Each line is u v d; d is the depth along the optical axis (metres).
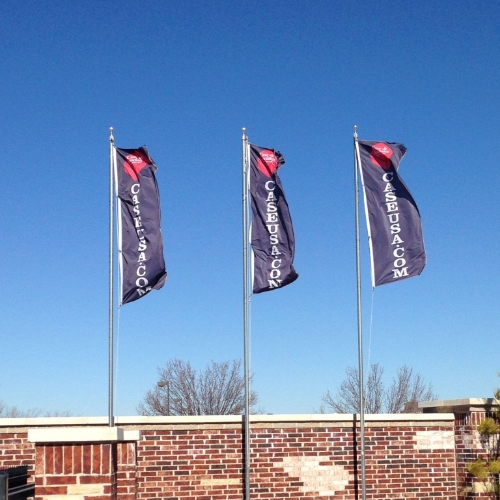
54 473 10.73
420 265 18.44
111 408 17.03
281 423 18.31
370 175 18.92
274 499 18.03
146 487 17.59
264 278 18.48
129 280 17.42
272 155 19.05
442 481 18.81
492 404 18.61
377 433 18.73
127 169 17.83
